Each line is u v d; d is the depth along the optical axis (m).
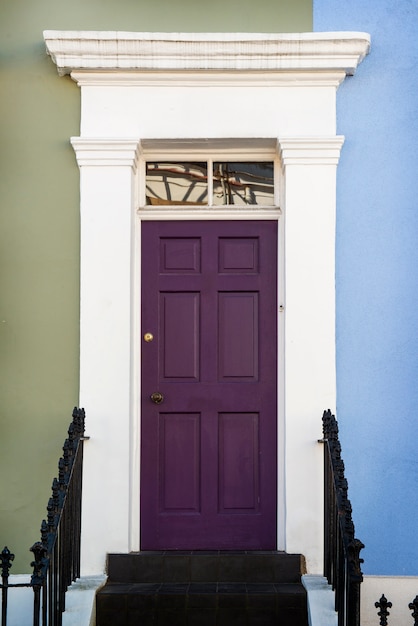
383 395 5.38
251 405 5.60
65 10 5.59
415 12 5.53
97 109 5.50
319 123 5.48
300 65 5.39
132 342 5.47
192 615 4.93
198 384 5.62
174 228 5.70
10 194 5.49
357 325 5.41
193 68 5.40
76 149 5.45
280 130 5.48
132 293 5.50
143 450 5.59
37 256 5.46
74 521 5.00
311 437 5.34
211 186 5.75
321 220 5.44
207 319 5.64
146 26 5.57
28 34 5.57
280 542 5.47
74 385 5.40
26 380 5.40
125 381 5.37
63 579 4.58
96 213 5.45
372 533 5.33
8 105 5.53
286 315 5.40
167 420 5.62
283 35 5.33
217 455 5.59
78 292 5.45
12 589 5.18
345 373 5.39
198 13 5.58
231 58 5.38
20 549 5.31
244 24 5.57
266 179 5.77
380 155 5.47
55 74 5.54
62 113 5.52
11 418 5.39
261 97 5.49
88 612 4.79
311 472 5.32
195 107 5.49
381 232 5.44
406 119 5.49
